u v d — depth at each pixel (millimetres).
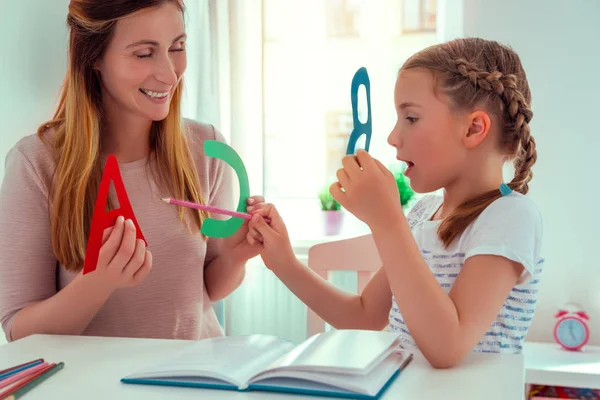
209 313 1470
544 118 2064
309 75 2320
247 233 1334
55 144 1296
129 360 924
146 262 1089
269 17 2326
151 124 1365
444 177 1057
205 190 1449
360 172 943
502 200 1017
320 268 1402
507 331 1028
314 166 2344
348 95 2297
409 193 2166
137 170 1335
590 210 2049
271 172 2363
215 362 832
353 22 2275
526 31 2062
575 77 2039
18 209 1252
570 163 2053
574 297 2062
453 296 936
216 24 2268
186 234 1347
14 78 1803
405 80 1058
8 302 1228
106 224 1046
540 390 1874
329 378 760
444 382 816
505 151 1079
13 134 1805
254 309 2295
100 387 810
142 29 1207
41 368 856
